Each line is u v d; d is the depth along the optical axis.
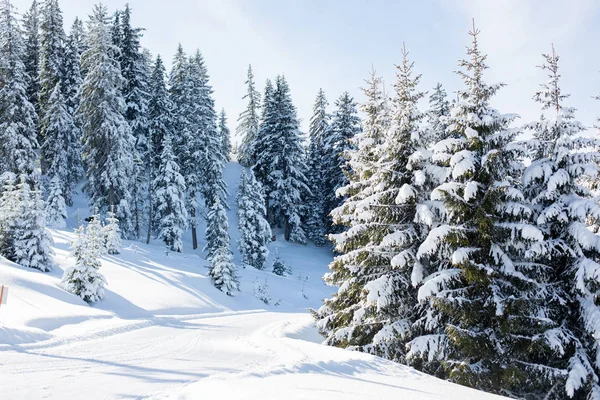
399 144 14.38
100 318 18.48
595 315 11.03
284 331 18.98
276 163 46.28
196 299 27.52
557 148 12.37
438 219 13.30
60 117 40.22
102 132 35.19
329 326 15.92
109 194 35.62
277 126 46.97
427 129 14.25
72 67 45.66
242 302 30.84
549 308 11.95
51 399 6.32
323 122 54.44
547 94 13.00
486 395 7.80
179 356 11.16
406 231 13.62
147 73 47.53
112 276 27.22
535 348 10.84
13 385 7.11
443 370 12.57
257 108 60.34
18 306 17.31
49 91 42.66
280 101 48.44
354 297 15.41
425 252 12.09
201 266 36.50
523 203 12.21
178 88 49.31
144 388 7.17
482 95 12.84
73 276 21.89
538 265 11.95
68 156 41.69
